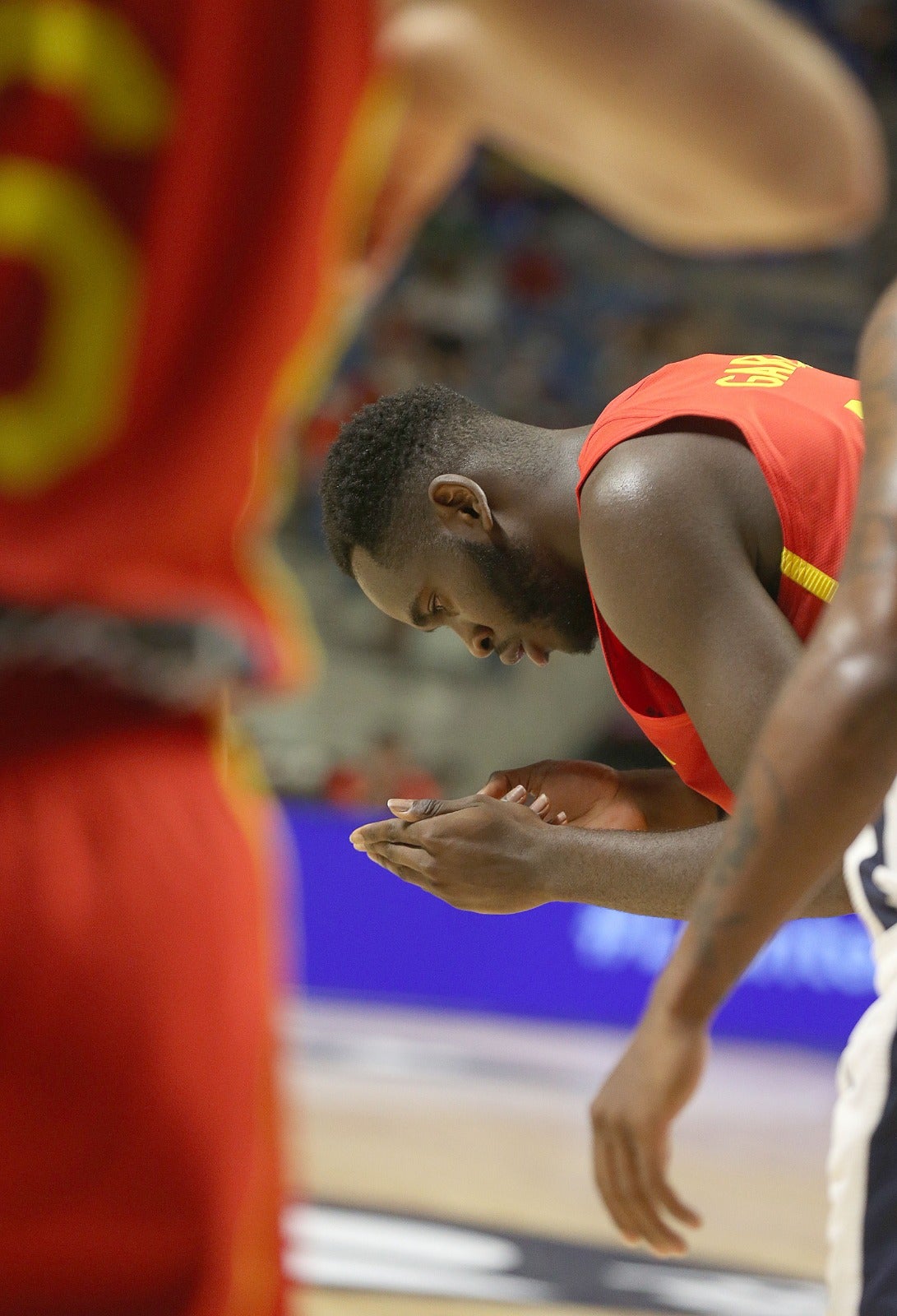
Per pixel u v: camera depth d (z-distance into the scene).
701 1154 8.63
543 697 17.03
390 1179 6.99
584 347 18.59
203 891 1.39
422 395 3.59
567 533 3.39
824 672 1.75
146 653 1.41
